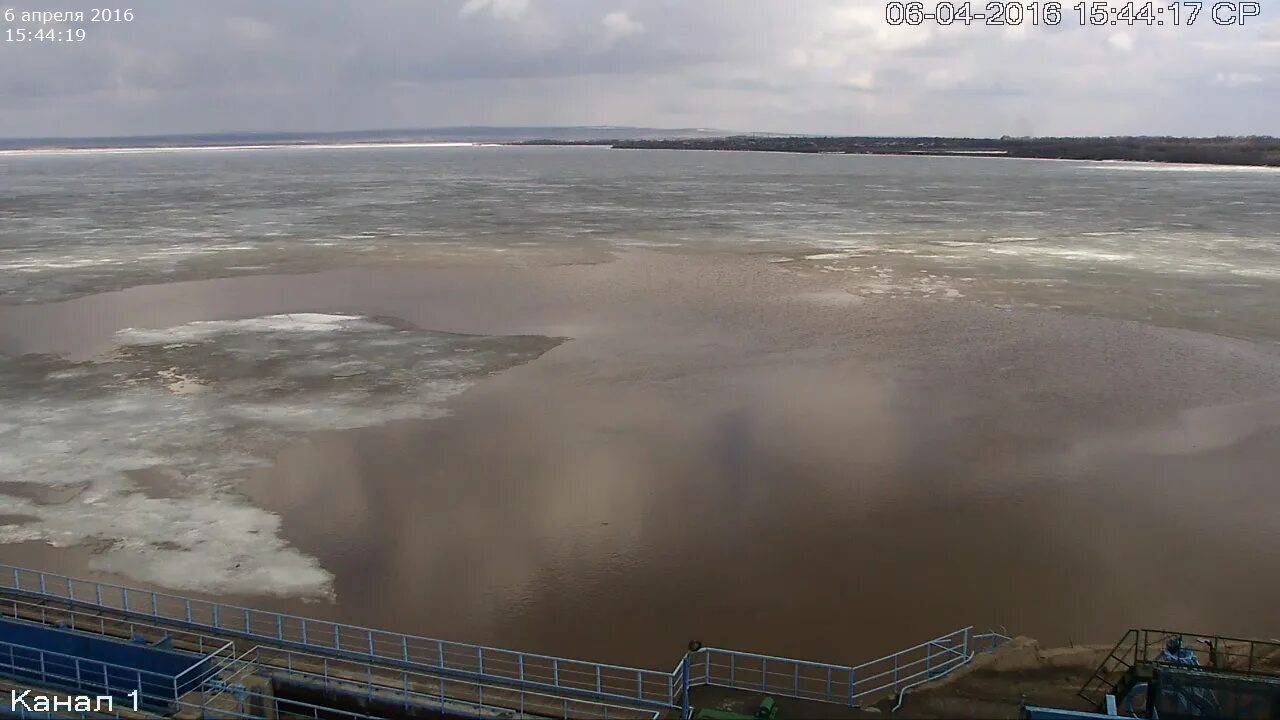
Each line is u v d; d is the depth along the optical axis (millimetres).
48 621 18188
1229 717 13633
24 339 43781
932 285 57469
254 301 52281
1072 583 22188
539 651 19453
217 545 23969
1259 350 42094
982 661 16328
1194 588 21953
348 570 22781
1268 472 28453
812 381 37688
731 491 27188
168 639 16953
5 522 25094
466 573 22625
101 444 30516
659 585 22109
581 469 28781
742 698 15211
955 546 23984
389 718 15531
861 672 18734
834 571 22750
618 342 43656
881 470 28641
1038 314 49312
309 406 34375
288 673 16188
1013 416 33438
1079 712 12727
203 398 35219
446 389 36469
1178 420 33094
